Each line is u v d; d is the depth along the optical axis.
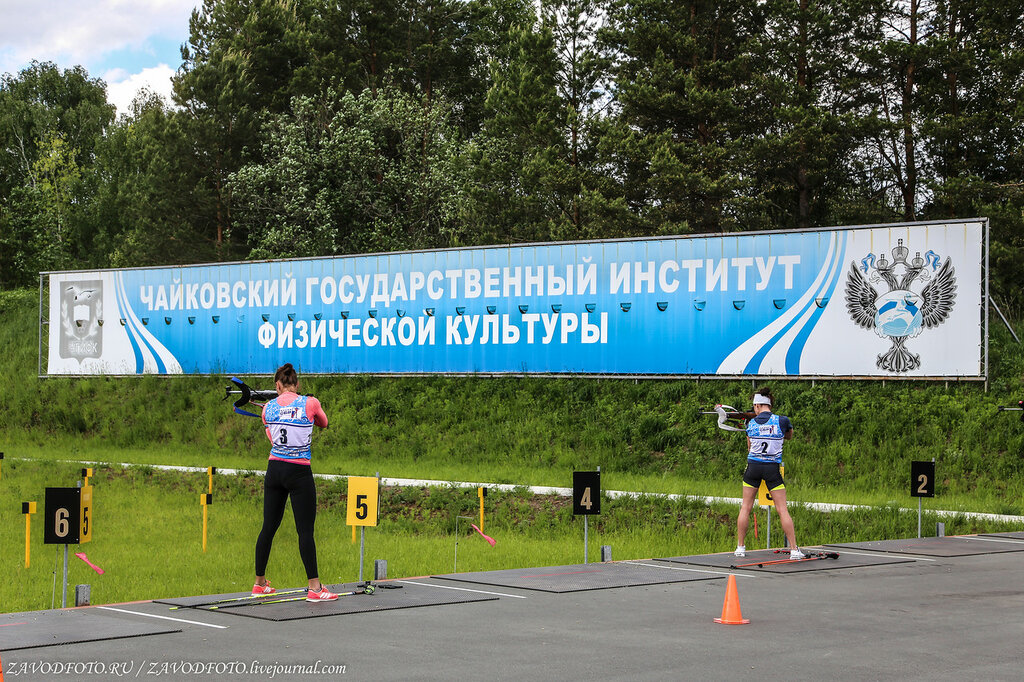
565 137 42.44
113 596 11.40
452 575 11.73
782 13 39.78
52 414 36.66
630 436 27.59
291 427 9.81
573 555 14.93
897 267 26.91
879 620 9.05
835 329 27.50
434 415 30.62
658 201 40.41
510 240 44.09
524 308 31.22
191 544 16.08
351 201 48.03
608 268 30.11
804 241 27.84
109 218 69.19
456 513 19.30
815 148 38.03
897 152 40.78
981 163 38.62
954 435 24.80
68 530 9.91
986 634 8.44
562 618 9.09
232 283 36.22
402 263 33.22
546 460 26.91
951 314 26.33
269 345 35.47
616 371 29.86
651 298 29.53
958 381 26.33
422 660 7.39
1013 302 34.78
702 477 24.72
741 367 28.41
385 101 48.94
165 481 24.30
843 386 27.31
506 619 9.03
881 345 27.03
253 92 55.06
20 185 75.56
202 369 36.66
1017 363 27.38
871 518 18.36
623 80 40.28
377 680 6.80
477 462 27.48
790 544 13.12
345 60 55.00
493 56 55.06
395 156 50.06
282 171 47.62
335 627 8.62
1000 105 38.00
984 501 21.25
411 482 22.84
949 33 39.28
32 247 70.62
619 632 8.47
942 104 39.03
